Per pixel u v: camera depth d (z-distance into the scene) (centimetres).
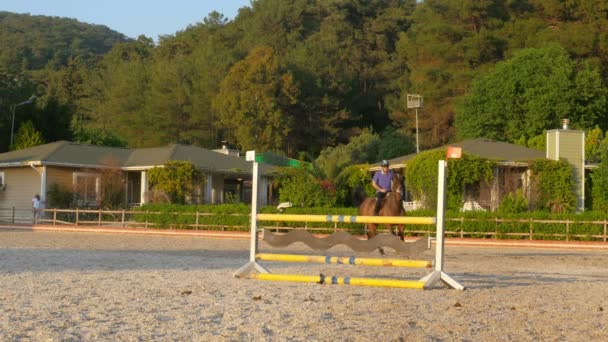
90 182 4266
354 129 7962
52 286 1220
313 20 9669
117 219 3828
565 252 2470
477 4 6688
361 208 1914
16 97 6431
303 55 8006
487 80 6025
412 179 3672
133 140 8469
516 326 895
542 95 5666
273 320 907
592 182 3984
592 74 5753
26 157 4247
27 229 3600
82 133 6531
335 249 2347
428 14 7194
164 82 8412
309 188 3678
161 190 3988
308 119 7850
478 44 6631
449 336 827
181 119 8375
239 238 3042
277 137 7331
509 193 3397
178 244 2597
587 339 828
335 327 867
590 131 5059
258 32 9238
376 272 1573
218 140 8312
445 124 6962
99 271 1485
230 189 4872
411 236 3106
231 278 1382
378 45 9075
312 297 1120
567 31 6297
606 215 2955
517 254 2323
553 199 3659
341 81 7988
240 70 7469
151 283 1275
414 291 1234
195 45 10238
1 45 17812
